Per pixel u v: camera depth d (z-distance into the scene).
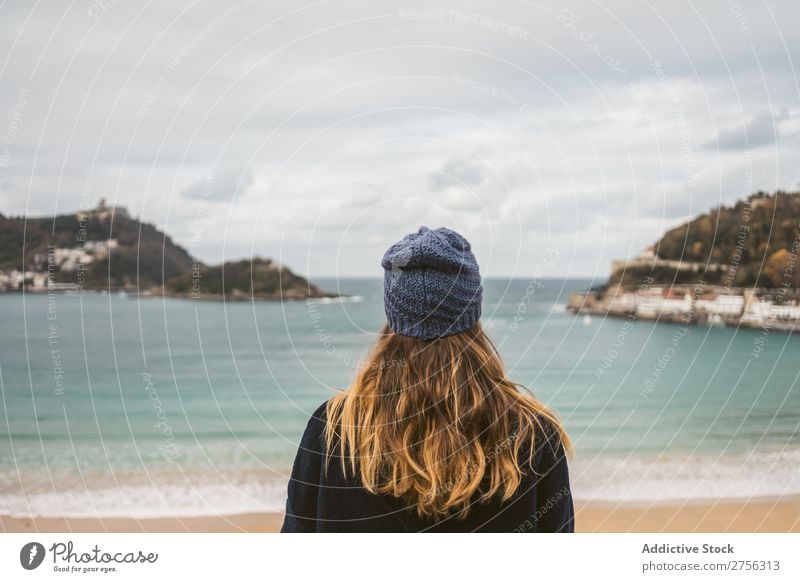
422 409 1.30
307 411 14.71
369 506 1.32
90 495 7.61
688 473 8.23
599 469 8.57
